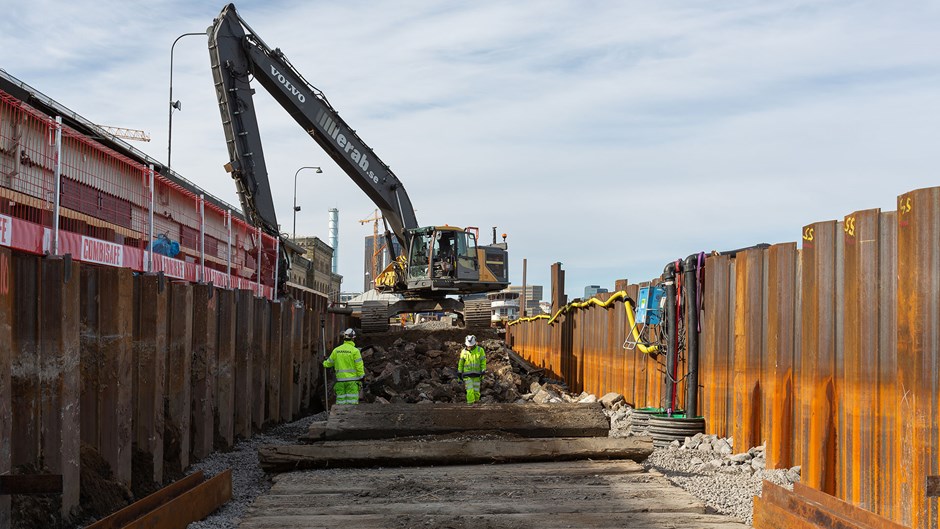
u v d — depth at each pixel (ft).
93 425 31.24
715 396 44.83
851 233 30.40
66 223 34.83
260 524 27.20
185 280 42.29
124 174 41.14
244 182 75.72
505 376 76.38
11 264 25.63
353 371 51.65
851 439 30.07
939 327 25.40
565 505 29.48
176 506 26.84
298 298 80.18
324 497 31.30
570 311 87.35
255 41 79.10
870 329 29.17
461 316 110.32
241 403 49.55
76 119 61.93
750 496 32.09
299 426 58.03
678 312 48.44
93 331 31.37
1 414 24.29
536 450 38.04
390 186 95.81
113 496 30.48
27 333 26.96
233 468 40.98
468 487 32.73
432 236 97.19
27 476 22.91
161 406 35.47
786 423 36.63
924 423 25.77
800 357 35.76
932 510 25.45
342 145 89.97
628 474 35.17
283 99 83.51
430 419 42.27
